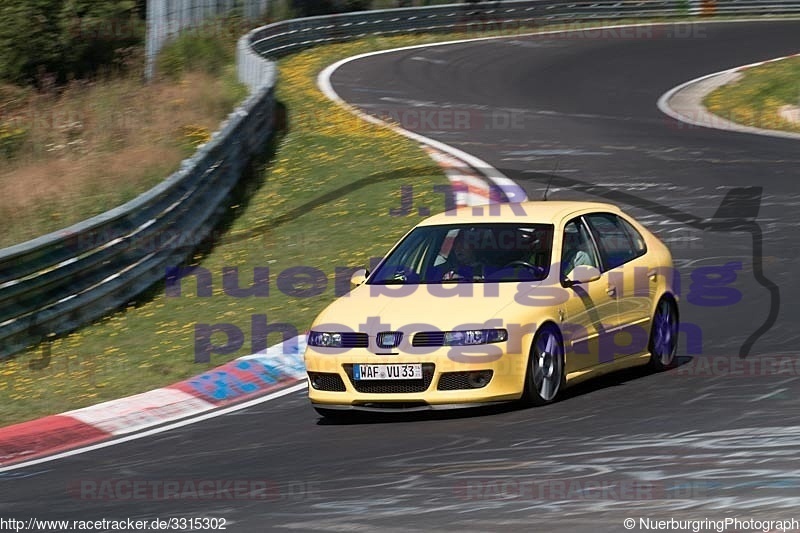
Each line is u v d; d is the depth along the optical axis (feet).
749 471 61.82
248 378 101.86
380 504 60.90
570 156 199.93
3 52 348.18
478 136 221.66
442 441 75.15
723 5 425.28
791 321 105.81
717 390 83.97
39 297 124.88
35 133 235.61
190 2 353.72
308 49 351.46
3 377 111.14
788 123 240.12
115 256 137.08
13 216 167.12
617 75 307.17
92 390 104.06
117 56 350.84
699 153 201.26
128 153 195.72
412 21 383.86
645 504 56.95
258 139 207.92
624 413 78.74
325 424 84.58
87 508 66.74
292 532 56.95
